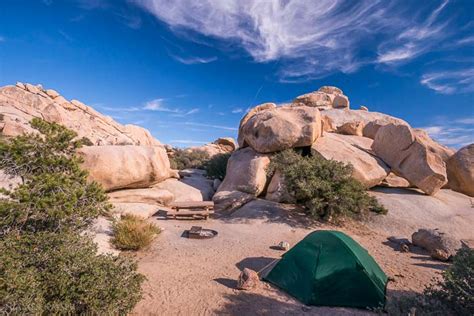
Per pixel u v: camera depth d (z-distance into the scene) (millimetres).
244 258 8914
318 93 36125
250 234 11422
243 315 5723
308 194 13148
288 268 7035
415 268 8547
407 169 16500
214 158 24750
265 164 17125
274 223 12672
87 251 5266
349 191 13117
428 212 14117
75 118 39500
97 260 5078
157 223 12664
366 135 24656
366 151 18875
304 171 14031
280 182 15492
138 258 8625
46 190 6734
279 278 7066
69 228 6609
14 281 3957
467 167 18828
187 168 32531
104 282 4766
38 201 6223
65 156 7891
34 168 7312
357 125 24297
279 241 10688
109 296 4660
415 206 14570
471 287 5078
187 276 7449
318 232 7383
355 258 6488
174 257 8852
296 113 19344
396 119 26469
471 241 11812
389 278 7621
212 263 8453
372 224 13047
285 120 17781
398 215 13656
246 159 18156
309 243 7145
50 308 4203
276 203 14781
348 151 17578
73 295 4438
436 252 9359
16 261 4492
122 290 4793
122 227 9875
